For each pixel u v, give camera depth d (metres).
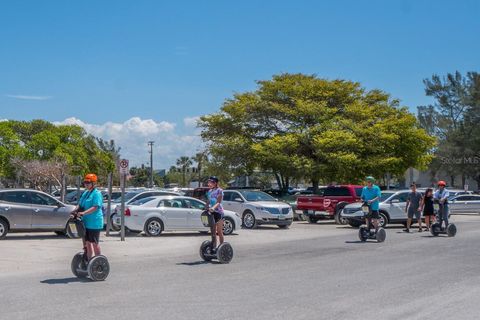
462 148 63.41
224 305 8.98
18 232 20.38
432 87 68.44
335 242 19.50
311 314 8.34
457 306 8.88
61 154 48.88
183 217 22.09
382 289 10.34
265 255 15.84
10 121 53.97
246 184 46.16
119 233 22.98
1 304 9.03
